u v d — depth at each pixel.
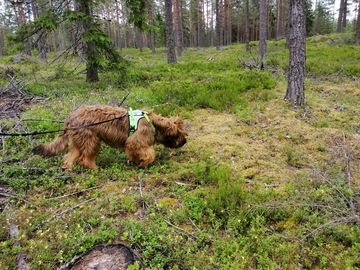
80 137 5.22
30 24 11.40
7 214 4.19
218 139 6.57
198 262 3.36
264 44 21.19
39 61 18.31
